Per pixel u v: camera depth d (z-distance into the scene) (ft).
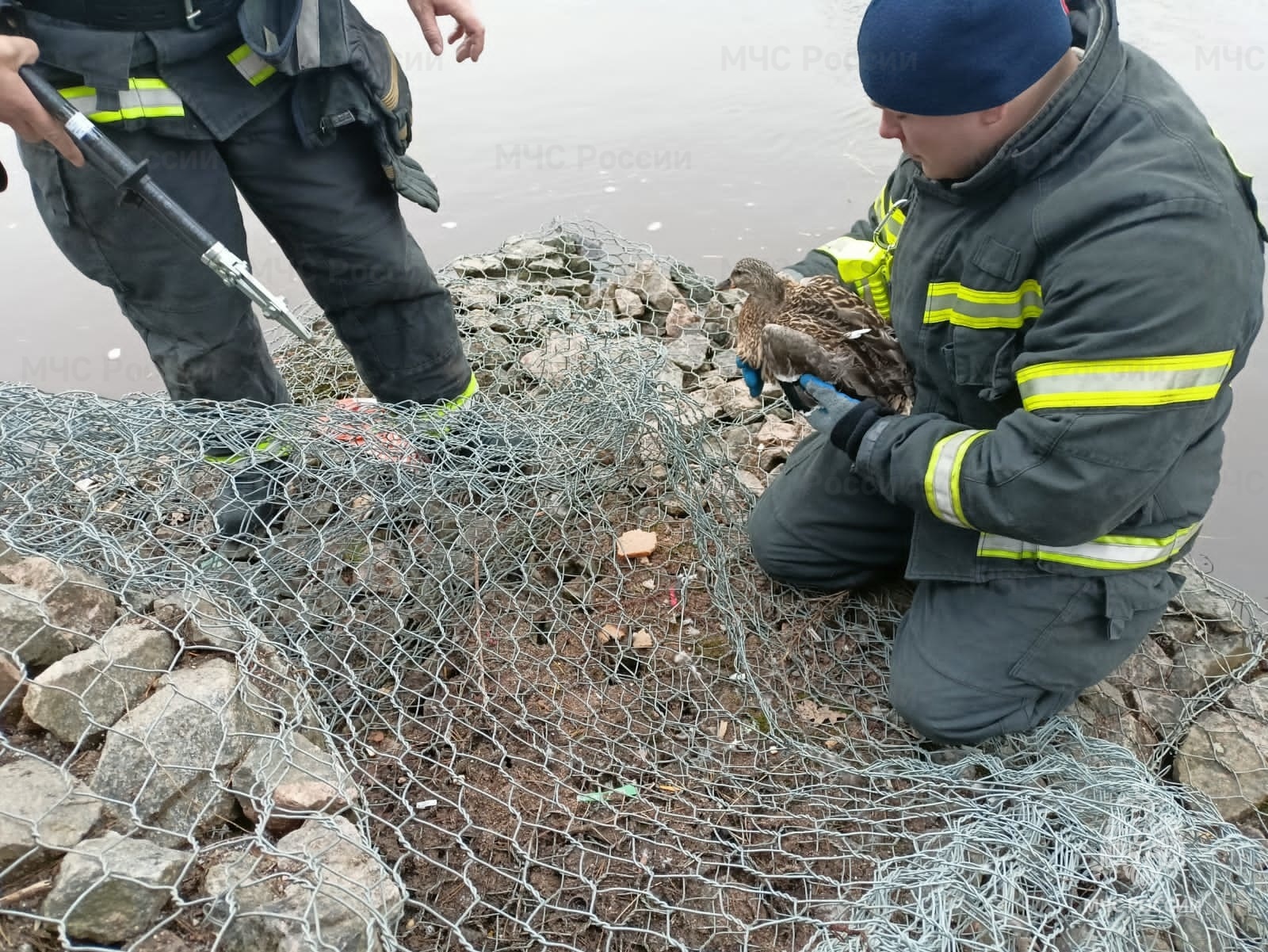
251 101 8.66
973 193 7.62
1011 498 7.39
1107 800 7.51
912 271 8.43
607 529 10.72
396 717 8.40
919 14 6.81
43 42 7.83
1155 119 7.02
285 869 5.99
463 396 11.35
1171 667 9.51
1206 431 8.07
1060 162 7.18
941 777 7.78
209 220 8.99
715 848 7.60
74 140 7.74
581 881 7.18
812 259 10.95
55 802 5.79
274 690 7.15
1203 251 6.69
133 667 6.56
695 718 8.89
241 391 10.06
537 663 9.11
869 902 6.84
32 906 5.43
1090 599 8.09
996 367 7.93
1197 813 7.71
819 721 8.98
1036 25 6.84
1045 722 8.64
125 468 8.02
